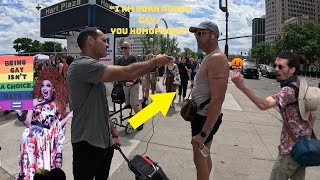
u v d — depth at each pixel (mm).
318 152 2363
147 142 5535
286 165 2553
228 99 11797
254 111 9227
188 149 5191
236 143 5652
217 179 4023
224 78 2689
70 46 12094
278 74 2607
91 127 2461
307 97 2396
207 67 2746
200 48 2908
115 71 2285
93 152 2492
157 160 4652
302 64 2619
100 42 2545
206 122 2719
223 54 2740
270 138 6078
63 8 12039
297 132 2488
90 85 2441
